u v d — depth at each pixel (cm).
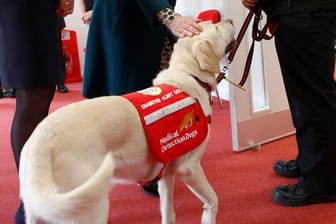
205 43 167
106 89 216
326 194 206
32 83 164
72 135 127
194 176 163
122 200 226
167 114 151
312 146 199
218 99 421
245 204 213
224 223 195
